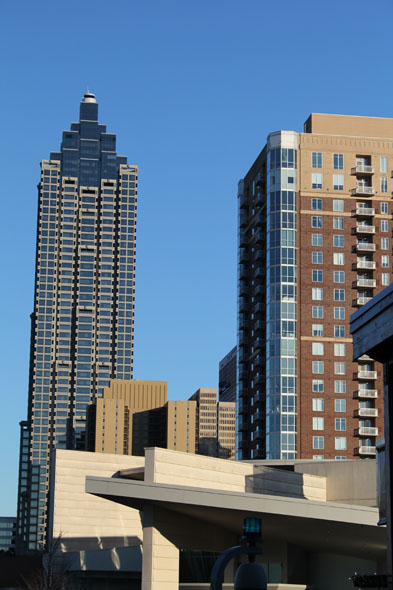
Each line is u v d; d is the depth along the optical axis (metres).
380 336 32.47
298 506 64.06
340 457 136.88
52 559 85.62
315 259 144.88
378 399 138.75
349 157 148.75
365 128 152.25
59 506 89.00
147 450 70.75
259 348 147.25
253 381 149.38
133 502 67.81
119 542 90.12
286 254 144.62
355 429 137.75
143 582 67.56
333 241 145.62
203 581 77.62
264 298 148.25
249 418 150.75
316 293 143.50
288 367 140.38
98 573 84.69
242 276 157.50
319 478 83.25
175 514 69.81
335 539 71.06
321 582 78.00
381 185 147.88
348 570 76.81
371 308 33.47
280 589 72.44
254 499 63.84
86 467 90.94
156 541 68.19
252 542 20.25
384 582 29.30
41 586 86.56
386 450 32.66
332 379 140.25
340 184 147.75
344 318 143.00
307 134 149.12
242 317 156.75
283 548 76.12
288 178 147.38
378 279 144.25
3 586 97.12
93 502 90.44
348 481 82.81
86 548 88.81
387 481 32.25
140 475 74.00
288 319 142.12
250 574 19.95
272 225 146.62
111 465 91.62
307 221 146.00
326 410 138.75
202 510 66.50
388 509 32.00
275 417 138.50
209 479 73.81
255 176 158.12
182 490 64.25
